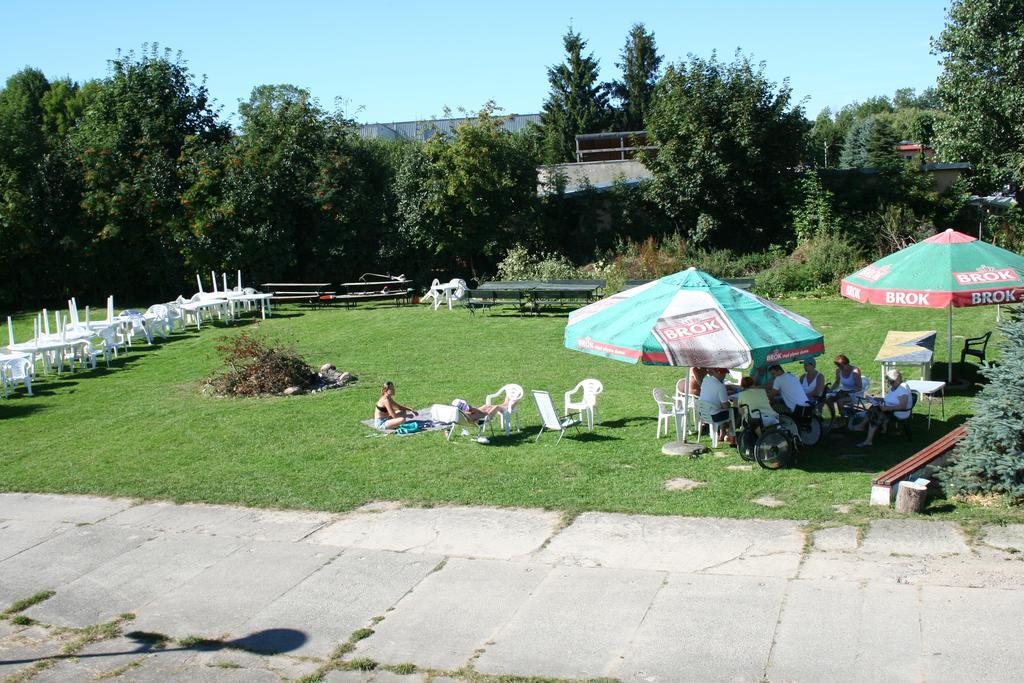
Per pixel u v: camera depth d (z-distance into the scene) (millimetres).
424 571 9055
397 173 34656
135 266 33281
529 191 35031
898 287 14023
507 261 32781
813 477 11234
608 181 40938
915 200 33969
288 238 32656
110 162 32250
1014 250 29875
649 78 71188
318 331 25234
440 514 10734
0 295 32438
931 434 13133
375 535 10180
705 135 33875
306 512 11172
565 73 65750
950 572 8094
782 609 7629
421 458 13273
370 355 21766
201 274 31969
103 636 8070
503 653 7258
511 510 10711
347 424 15703
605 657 7074
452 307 27438
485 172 33250
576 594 8258
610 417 15312
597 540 9547
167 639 7949
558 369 19234
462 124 33656
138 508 11734
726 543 9195
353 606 8352
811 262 26875
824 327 21094
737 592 8031
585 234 36375
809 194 32750
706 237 34406
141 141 33188
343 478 12477
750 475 11500
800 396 12594
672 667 6832
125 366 22578
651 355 11219
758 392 12023
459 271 34844
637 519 10102
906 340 15164
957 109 31016
